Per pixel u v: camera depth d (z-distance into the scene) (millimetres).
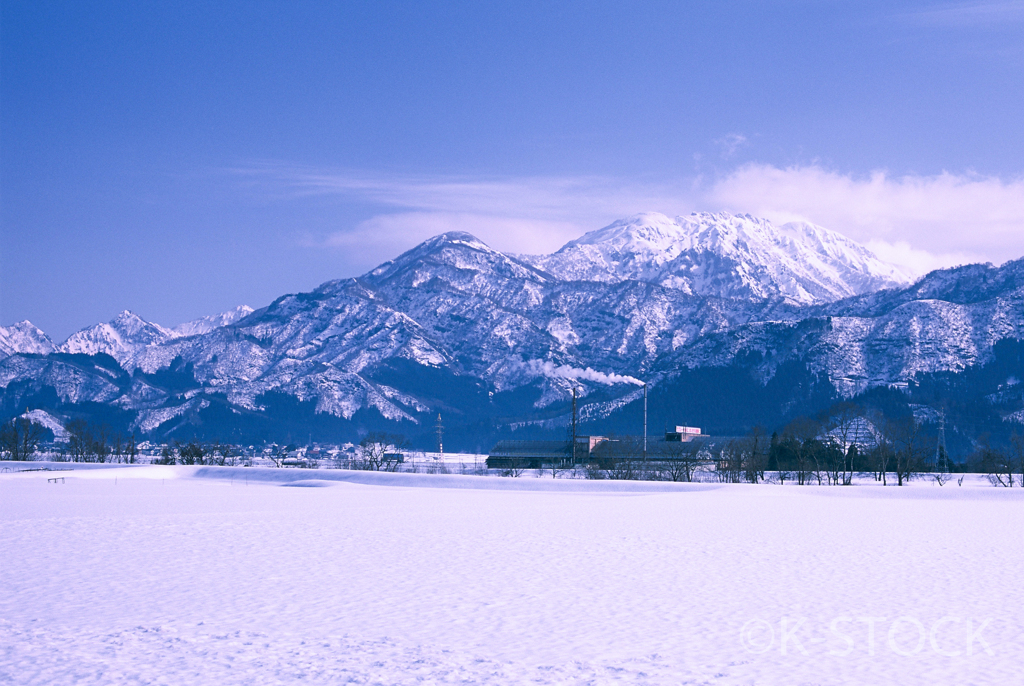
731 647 24406
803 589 32906
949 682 21422
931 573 36750
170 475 153625
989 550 44844
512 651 23875
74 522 58156
